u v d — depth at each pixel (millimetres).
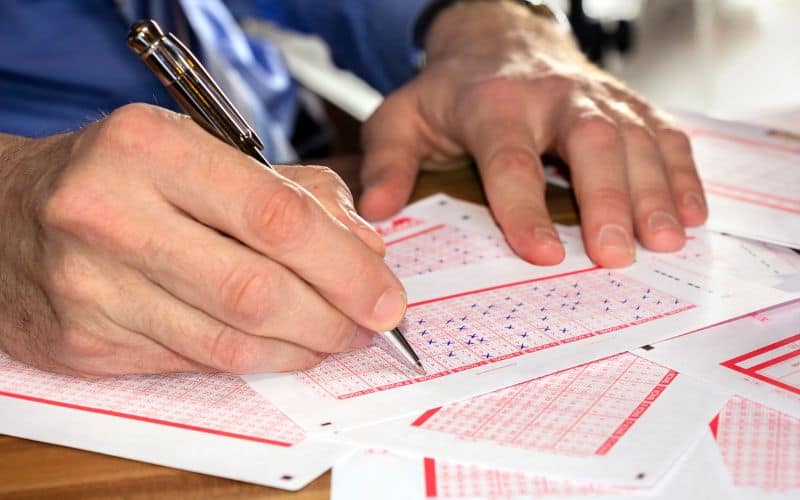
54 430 459
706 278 595
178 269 459
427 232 706
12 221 512
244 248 463
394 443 433
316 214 461
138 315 480
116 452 438
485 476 408
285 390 486
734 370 486
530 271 622
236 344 482
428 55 970
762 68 2090
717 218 688
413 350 507
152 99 1071
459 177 826
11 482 423
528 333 532
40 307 507
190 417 466
